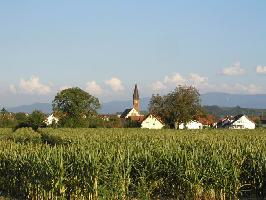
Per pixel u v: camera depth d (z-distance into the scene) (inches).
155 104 4722.0
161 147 981.8
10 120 4421.8
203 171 745.0
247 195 828.6
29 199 806.5
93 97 5059.1
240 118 5482.3
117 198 714.2
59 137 1852.9
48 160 769.6
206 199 749.3
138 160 802.2
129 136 1744.6
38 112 4256.9
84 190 707.4
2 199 829.2
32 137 2133.4
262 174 808.3
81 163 714.8
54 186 727.7
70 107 4960.6
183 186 768.9
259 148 1001.5
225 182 738.8
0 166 962.7
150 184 782.5
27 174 826.8
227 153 860.0
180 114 4576.8
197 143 1197.7
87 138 1643.7
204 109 4699.8
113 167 711.7
